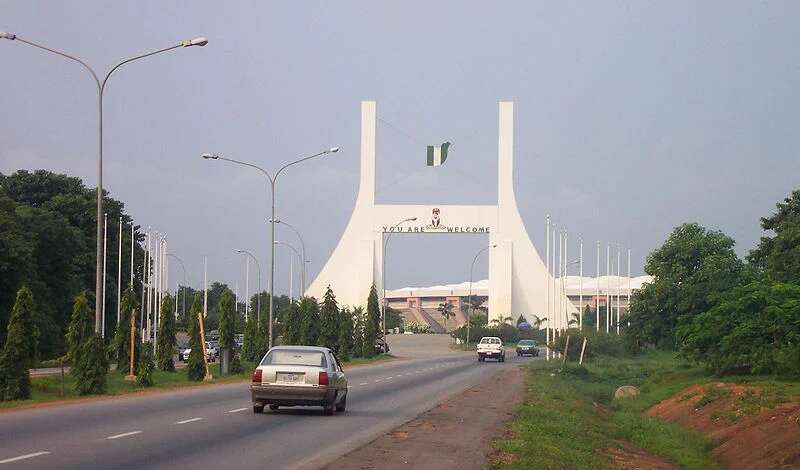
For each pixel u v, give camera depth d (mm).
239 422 21359
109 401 28625
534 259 124750
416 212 123938
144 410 24625
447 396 33312
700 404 33188
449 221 123750
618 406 39156
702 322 40188
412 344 124562
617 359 72625
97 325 33406
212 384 40531
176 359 75562
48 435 17953
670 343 60719
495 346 77062
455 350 111375
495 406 28766
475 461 15844
